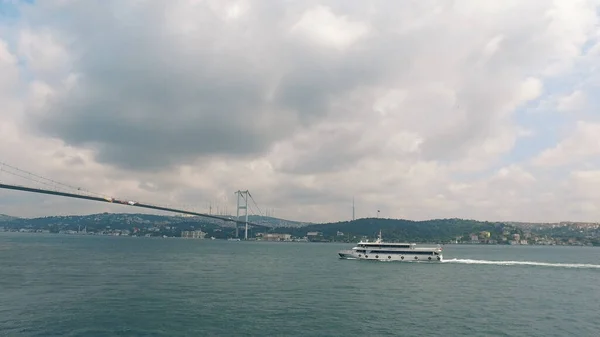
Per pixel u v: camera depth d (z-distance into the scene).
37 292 72.19
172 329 49.59
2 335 46.28
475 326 53.41
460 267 134.38
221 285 84.56
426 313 60.03
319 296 72.62
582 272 124.75
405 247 159.00
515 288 87.06
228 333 48.31
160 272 107.62
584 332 52.06
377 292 78.19
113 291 74.38
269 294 73.94
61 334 46.94
